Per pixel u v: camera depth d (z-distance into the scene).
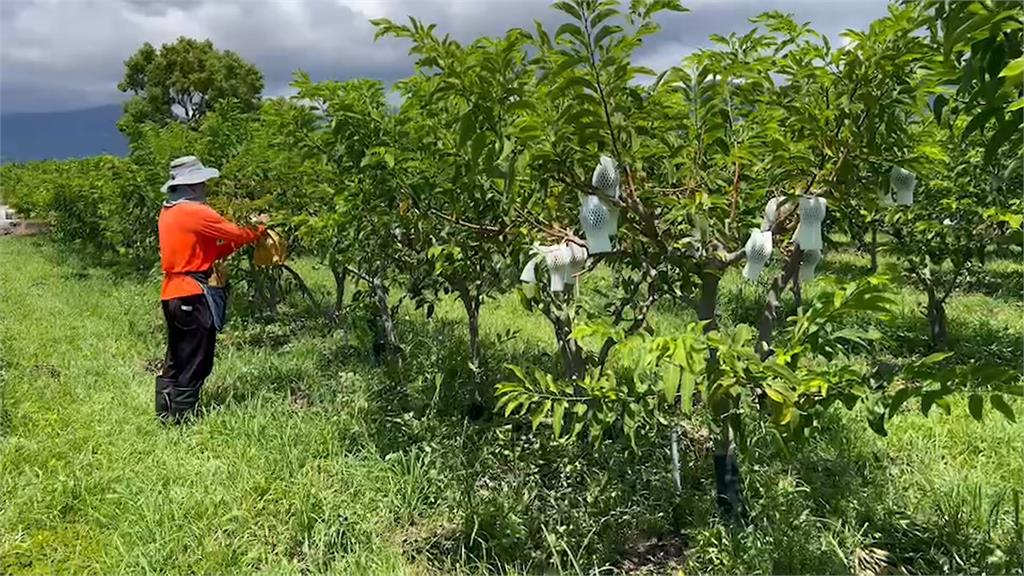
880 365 2.46
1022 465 3.75
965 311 7.80
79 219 13.35
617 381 3.15
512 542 3.10
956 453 4.00
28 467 3.87
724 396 2.45
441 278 4.75
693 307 3.42
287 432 4.21
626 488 3.46
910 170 2.62
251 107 37.97
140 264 10.45
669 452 3.84
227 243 5.05
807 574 2.81
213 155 7.60
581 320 3.62
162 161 7.93
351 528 3.38
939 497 3.37
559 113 2.47
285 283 8.66
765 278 6.70
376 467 3.89
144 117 35.59
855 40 2.36
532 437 4.01
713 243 2.93
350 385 5.12
